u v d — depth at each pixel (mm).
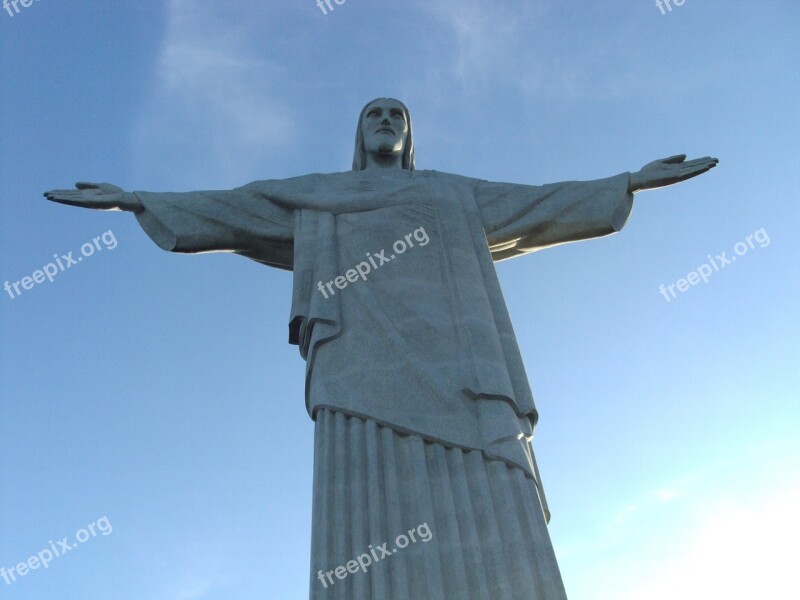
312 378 17656
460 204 21422
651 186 22000
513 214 21688
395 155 24875
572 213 21578
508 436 16438
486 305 19094
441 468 15953
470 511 15312
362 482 15641
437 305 18891
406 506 15414
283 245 21375
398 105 25625
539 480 16844
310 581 14516
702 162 21828
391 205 21109
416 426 16422
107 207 20828
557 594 14383
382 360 17516
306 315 18766
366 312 18500
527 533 15172
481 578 14461
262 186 21719
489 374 17328
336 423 16547
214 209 21125
